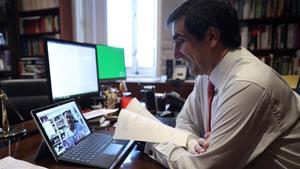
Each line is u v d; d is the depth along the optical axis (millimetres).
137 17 3115
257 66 673
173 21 759
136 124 856
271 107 625
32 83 1552
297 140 674
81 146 790
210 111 877
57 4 3061
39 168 640
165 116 1349
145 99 1502
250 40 2395
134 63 3195
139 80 2729
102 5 3113
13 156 745
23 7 3262
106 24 3135
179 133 851
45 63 1015
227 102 638
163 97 1561
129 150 805
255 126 614
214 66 778
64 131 787
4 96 1007
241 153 627
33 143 869
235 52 748
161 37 2840
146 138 801
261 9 2297
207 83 944
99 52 1779
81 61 1272
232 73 695
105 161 688
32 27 3271
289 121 662
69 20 3086
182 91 2402
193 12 710
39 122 701
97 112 1215
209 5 709
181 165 674
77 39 3113
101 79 1794
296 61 2266
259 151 632
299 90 1220
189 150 767
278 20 2361
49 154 728
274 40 2334
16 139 912
